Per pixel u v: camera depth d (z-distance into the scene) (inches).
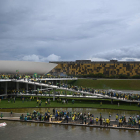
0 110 2038.6
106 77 5684.1
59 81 5300.2
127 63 5634.8
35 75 3545.8
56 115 1637.6
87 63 5900.6
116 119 1631.4
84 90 2839.6
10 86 3718.0
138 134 1312.7
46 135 1274.6
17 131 1348.4
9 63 3649.1
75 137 1245.7
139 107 2263.8
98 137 1250.6
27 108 2172.7
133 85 4650.6
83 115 1733.5
